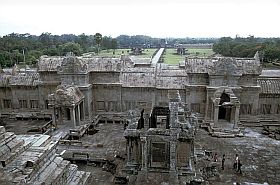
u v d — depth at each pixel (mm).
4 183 24000
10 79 70562
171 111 42188
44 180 28203
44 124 65250
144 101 65500
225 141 54281
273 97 62719
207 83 62000
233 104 56344
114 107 66938
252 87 61062
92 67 65438
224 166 44188
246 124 62500
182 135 39125
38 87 68812
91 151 49375
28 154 29562
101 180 40938
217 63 58906
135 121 42094
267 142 53750
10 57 153000
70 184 33906
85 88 62156
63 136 54875
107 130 60750
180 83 64125
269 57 162625
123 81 65875
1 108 72062
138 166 40500
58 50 185625
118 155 46219
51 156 32500
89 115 64000
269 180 40188
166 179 36406
